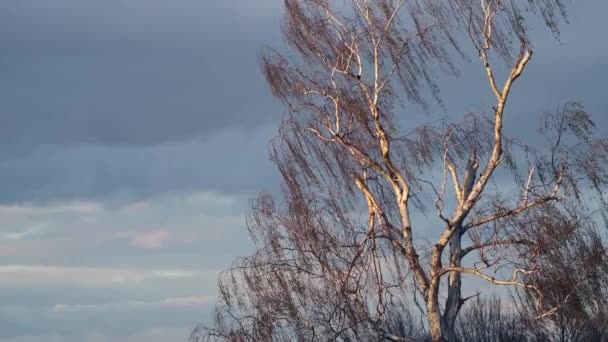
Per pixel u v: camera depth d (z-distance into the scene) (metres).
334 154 26.05
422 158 26.47
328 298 24.50
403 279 25.25
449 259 26.48
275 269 24.81
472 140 26.92
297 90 26.58
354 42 26.58
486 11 25.72
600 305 24.94
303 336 24.38
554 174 25.41
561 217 25.05
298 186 25.73
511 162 25.75
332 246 24.84
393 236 25.75
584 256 24.86
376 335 24.58
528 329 26.06
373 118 26.33
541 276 24.64
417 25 26.45
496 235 25.23
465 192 26.59
